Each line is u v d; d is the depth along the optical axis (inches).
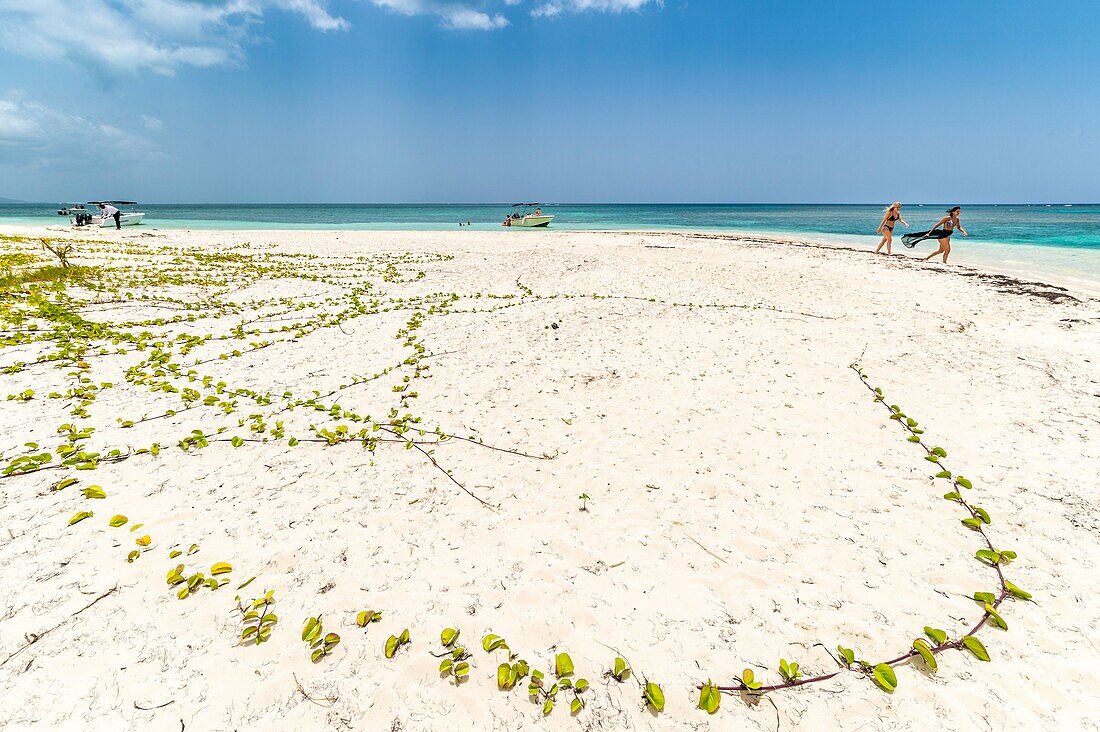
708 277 626.5
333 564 144.3
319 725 101.3
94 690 104.8
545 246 940.6
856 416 246.5
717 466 202.4
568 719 105.3
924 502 179.8
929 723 105.4
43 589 128.8
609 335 374.0
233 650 116.0
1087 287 583.8
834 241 1122.0
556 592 138.6
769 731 103.3
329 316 433.4
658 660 119.2
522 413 246.4
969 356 330.0
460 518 167.6
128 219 1590.8
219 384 266.4
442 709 106.1
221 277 592.7
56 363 288.5
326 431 216.5
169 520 158.4
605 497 182.1
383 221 2321.6
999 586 142.2
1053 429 232.7
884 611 134.0
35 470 178.1
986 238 1134.4
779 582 143.9
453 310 452.4
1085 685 113.3
